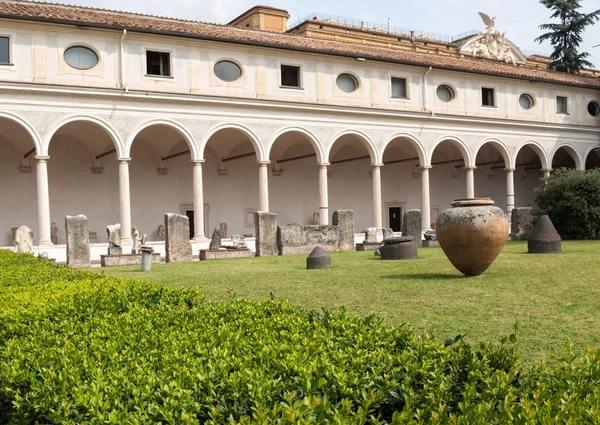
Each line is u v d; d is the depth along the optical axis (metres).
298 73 36.47
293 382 3.97
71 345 5.21
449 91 41.69
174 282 16.11
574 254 21.08
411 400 3.46
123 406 3.67
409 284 13.88
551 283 13.24
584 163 47.00
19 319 7.07
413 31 58.69
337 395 3.77
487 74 42.00
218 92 33.88
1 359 4.96
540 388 3.52
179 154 37.81
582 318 9.14
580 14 60.47
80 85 30.22
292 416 3.14
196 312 6.91
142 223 39.38
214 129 33.78
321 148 36.78
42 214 29.64
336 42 39.62
